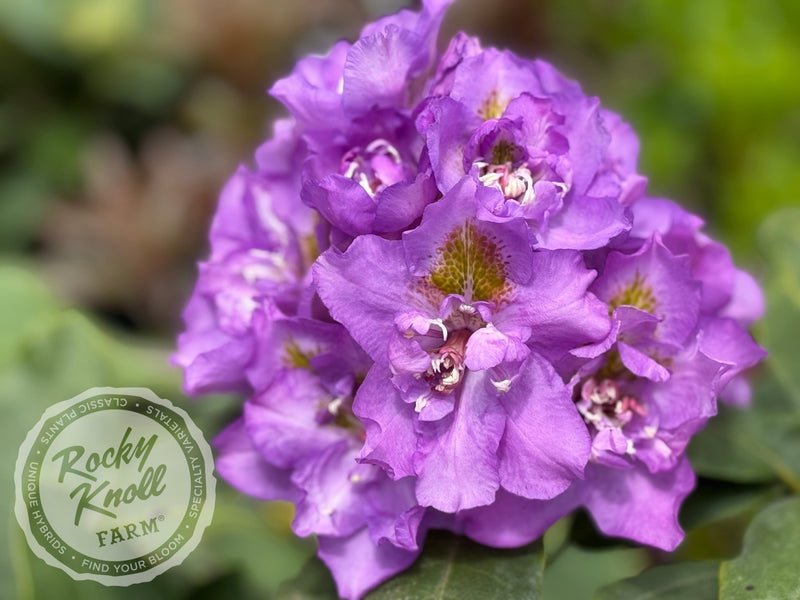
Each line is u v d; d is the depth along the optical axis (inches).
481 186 12.8
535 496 13.1
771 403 15.9
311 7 29.8
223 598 17.0
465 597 13.4
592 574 19.0
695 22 29.0
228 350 14.1
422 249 13.0
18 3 30.6
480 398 13.1
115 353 17.2
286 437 13.8
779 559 13.8
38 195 31.1
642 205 14.0
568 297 12.9
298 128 14.2
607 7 31.3
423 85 14.1
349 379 13.6
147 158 29.1
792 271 16.4
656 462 13.5
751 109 27.8
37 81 32.0
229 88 30.2
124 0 30.9
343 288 13.0
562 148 13.5
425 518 13.6
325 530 13.6
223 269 14.9
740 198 27.1
